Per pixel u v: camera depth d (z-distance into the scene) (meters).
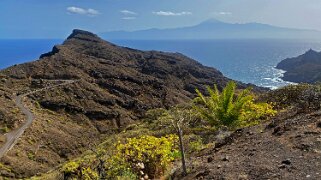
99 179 8.28
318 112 9.67
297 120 9.55
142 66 190.12
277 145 8.00
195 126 14.77
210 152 9.50
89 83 126.00
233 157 7.86
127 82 137.62
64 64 143.00
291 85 18.02
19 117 83.81
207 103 14.31
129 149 9.38
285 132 8.83
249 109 14.31
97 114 104.38
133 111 115.50
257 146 8.30
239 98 13.84
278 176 6.23
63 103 103.62
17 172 54.44
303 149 7.33
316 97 11.23
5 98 100.75
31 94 107.56
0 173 51.69
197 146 10.93
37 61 140.12
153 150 9.37
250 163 7.12
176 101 130.88
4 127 76.31
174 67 188.12
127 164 8.79
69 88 116.62
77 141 80.12
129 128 32.84
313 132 8.13
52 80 125.19
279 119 10.76
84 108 106.38
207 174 7.07
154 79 144.62
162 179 8.42
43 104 102.31
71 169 9.31
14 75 125.50
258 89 141.25
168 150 9.73
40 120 85.00
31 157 63.44
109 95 119.62
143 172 9.00
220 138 11.53
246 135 9.73
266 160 7.15
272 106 16.28
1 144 66.19
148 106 119.44
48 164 63.56
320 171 6.13
